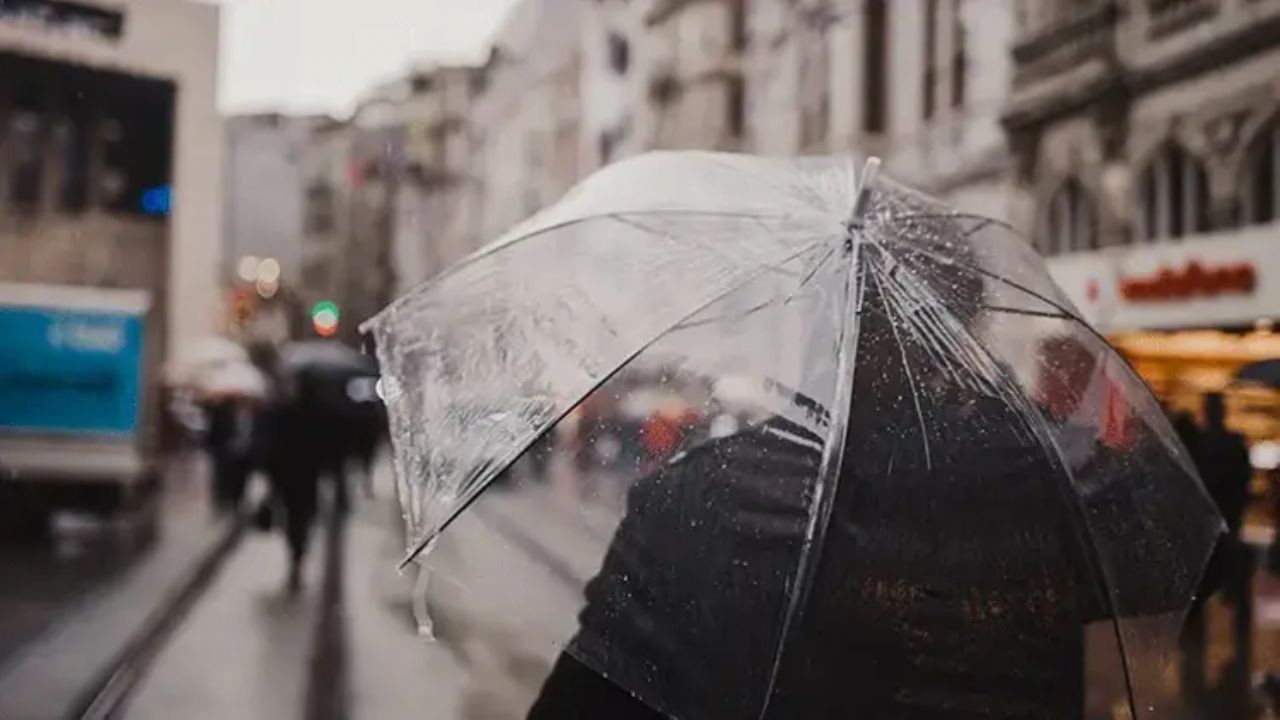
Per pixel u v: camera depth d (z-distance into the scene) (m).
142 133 24.48
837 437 2.27
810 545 2.20
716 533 2.29
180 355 24.73
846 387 2.33
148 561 11.35
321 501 19.50
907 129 18.78
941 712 2.17
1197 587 2.71
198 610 9.55
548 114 34.19
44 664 7.12
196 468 22.83
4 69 23.06
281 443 10.90
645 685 2.26
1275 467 11.06
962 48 17.42
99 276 24.08
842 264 2.56
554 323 2.74
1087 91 14.68
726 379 2.44
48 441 13.39
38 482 13.20
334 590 10.65
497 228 35.00
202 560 11.43
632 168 3.15
